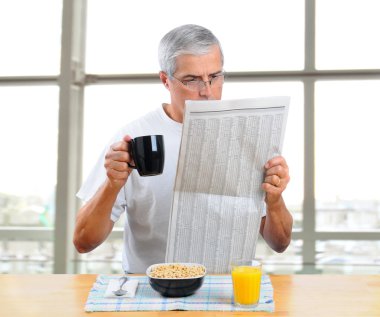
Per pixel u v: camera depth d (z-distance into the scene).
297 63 3.26
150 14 3.32
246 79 3.25
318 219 3.21
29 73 3.38
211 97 1.27
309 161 3.21
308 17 3.23
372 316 0.86
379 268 3.16
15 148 3.36
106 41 3.36
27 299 0.97
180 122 1.45
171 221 1.16
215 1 3.27
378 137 3.18
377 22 3.22
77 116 3.37
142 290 1.01
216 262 1.18
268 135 1.13
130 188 1.42
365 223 3.19
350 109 3.20
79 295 1.00
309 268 3.20
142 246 1.45
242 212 1.17
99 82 3.35
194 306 0.91
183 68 1.25
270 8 3.26
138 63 3.35
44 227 3.35
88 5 3.36
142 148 1.04
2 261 3.34
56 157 3.30
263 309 0.89
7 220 3.36
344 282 1.09
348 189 3.20
